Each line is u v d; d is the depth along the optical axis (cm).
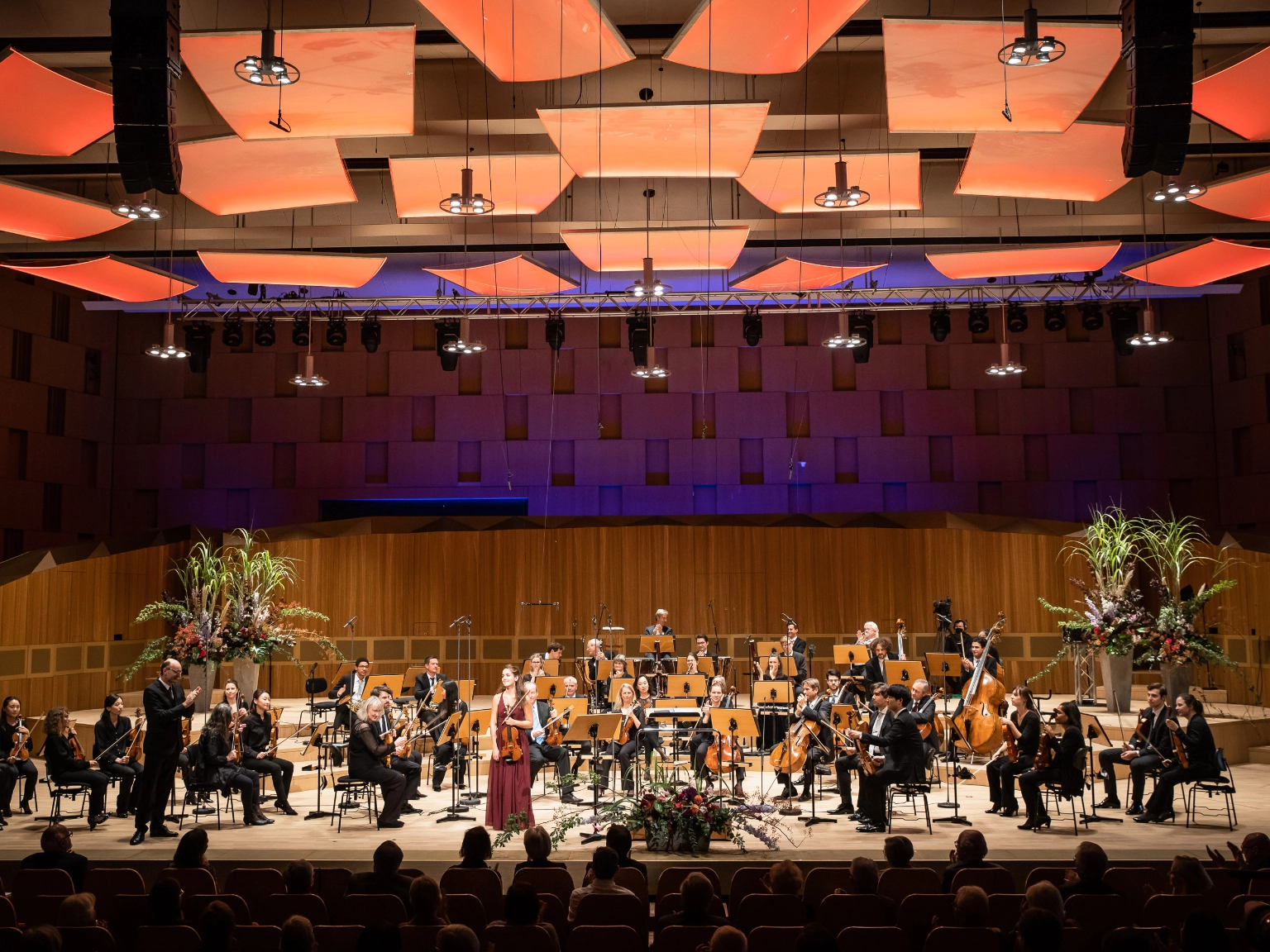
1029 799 955
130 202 1154
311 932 425
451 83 1195
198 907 546
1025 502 2080
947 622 1536
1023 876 802
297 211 1492
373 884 596
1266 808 1038
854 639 1819
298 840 922
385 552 1842
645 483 2116
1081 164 1181
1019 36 895
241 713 1038
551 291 1634
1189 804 1055
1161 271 1401
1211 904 520
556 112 1025
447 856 849
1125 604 1380
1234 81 962
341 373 2145
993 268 1469
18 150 1086
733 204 1466
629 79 1184
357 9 1030
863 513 1867
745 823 862
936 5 1030
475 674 1827
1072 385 2094
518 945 472
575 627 1772
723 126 1055
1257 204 1175
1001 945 477
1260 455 1948
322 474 2122
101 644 1670
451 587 1842
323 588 1823
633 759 1089
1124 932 362
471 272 1505
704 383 2136
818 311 1811
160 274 1395
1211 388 2062
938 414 2111
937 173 1459
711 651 1698
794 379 2131
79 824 1002
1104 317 2100
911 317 2136
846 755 1037
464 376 2145
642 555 1848
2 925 530
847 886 613
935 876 619
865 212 1469
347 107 1012
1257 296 1961
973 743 1227
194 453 2134
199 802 1098
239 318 1786
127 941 559
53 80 955
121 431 2119
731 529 1852
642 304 1788
